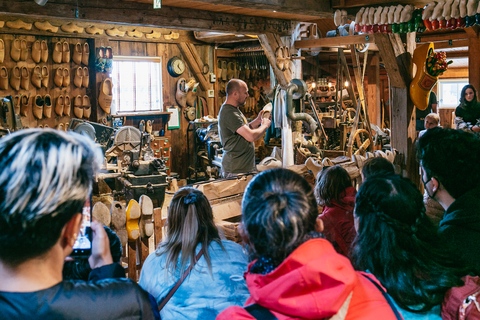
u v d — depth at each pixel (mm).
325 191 2475
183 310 1700
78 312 863
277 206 948
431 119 5445
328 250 947
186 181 9734
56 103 8141
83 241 1201
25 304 824
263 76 11258
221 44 10742
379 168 2398
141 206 2812
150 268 1832
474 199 1570
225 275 1756
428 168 1693
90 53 8547
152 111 9477
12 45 7523
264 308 950
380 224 1254
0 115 6344
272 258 975
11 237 787
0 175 776
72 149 826
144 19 5465
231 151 4246
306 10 5043
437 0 4617
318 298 879
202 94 10320
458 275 1225
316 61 12055
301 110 6965
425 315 1196
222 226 3033
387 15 4832
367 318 952
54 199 788
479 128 5191
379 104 11883
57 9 4844
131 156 6203
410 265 1206
